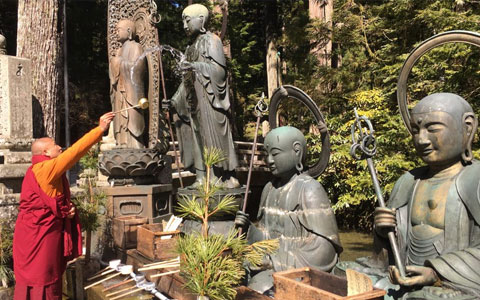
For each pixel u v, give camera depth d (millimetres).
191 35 5355
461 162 2848
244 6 21906
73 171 10992
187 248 2545
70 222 3740
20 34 7254
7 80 5625
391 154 8070
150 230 4012
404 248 2980
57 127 7664
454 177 2793
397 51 9438
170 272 3109
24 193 3443
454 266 2561
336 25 11438
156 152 6246
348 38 10875
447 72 6848
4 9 16766
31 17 7215
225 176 5105
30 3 7219
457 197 2729
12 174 5277
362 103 9242
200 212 2834
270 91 16891
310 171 3990
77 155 3461
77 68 18188
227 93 5129
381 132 8383
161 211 6172
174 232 3752
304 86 11219
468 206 2668
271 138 3764
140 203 5863
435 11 7477
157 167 6277
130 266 3791
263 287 3355
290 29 13195
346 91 10641
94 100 18281
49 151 3707
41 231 3439
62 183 3631
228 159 5086
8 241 4719
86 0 17969
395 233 3029
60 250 3609
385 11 9977
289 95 3953
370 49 10914
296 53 14430
